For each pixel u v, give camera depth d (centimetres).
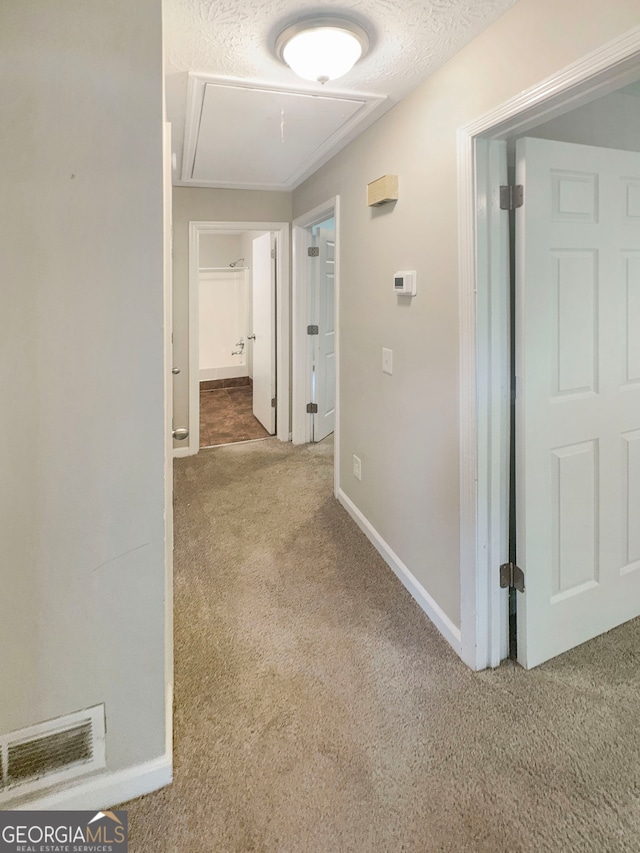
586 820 125
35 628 117
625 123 197
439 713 159
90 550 120
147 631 128
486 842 120
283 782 136
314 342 434
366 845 120
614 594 195
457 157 163
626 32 106
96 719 126
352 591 228
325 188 310
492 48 146
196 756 144
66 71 106
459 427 175
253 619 208
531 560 172
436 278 184
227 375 700
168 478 153
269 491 344
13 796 120
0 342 108
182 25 150
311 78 167
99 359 115
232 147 272
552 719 155
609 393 181
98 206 111
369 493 270
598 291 173
